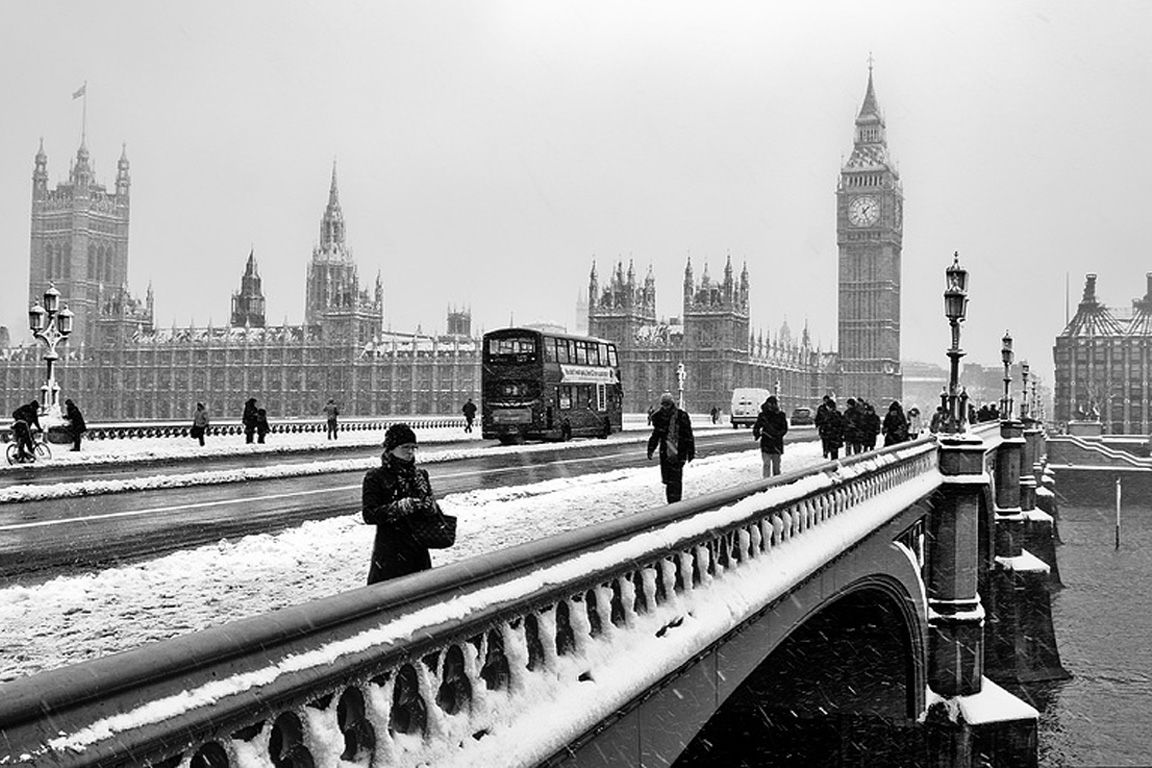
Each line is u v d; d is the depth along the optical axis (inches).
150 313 6279.5
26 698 137.2
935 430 2298.2
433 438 2367.1
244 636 178.1
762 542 554.6
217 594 471.2
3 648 366.9
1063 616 2824.8
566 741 288.5
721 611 440.1
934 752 1075.9
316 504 928.3
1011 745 1094.4
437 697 254.5
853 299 7706.7
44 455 1497.3
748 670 507.2
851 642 1050.1
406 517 339.9
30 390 6235.2
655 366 5447.8
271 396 5546.3
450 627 243.1
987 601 2132.1
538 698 290.5
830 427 1521.9
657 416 843.4
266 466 1359.5
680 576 428.1
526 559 289.1
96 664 150.8
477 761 248.7
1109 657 2399.1
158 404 5782.5
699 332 5349.4
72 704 144.0
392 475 348.8
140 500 959.6
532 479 1218.0
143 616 422.9
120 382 5876.0
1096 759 1833.2
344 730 212.8
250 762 178.2
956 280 1199.6
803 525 644.1
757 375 5753.0
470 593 259.0
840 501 742.5
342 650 202.8
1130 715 1996.8
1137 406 6845.5
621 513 802.8
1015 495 2287.2
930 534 1163.9
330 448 1882.4
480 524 730.2
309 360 5472.4
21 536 713.6
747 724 1062.4
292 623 190.4
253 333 5733.3
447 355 5182.1
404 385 5265.8
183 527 763.4
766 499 553.3
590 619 348.2
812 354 6835.6
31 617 419.2
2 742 133.2
